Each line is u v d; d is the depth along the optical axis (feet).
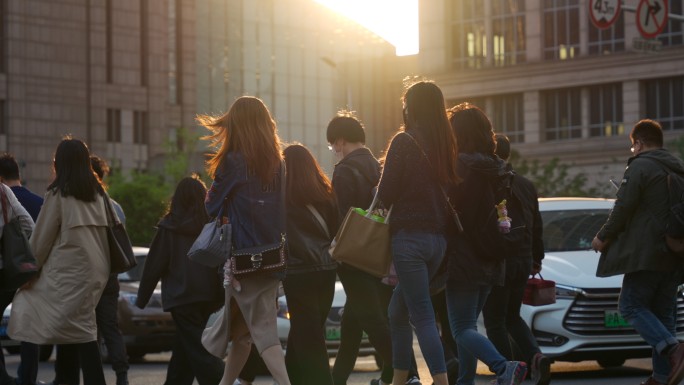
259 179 36.88
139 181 331.16
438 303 46.47
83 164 45.06
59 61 422.41
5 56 413.80
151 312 78.02
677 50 275.80
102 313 53.72
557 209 62.13
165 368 71.61
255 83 471.21
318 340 39.52
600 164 287.28
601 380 54.75
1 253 45.27
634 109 282.36
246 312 37.06
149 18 442.91
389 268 36.99
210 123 37.81
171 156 343.05
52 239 44.86
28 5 417.69
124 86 436.35
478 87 301.63
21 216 46.73
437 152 35.83
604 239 44.14
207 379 45.68
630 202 43.32
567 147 290.76
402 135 35.73
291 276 39.37
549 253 58.44
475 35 306.96
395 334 37.91
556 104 294.87
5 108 412.98
